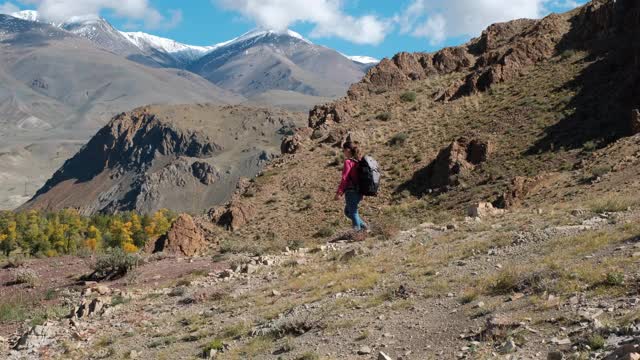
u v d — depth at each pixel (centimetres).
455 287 1269
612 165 3644
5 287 2580
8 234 11225
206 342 1330
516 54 6969
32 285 2559
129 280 2356
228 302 1691
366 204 5122
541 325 909
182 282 2138
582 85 5744
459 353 888
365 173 1454
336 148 6431
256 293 1730
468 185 4788
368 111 7212
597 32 6762
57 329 1762
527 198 3772
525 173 4569
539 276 1137
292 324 1240
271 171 6222
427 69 8275
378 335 1076
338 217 4888
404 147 5981
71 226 13912
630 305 884
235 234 4938
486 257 1485
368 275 1565
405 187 5234
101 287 2239
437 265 1524
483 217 2342
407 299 1256
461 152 5172
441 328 1028
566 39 7019
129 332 1562
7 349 1659
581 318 881
